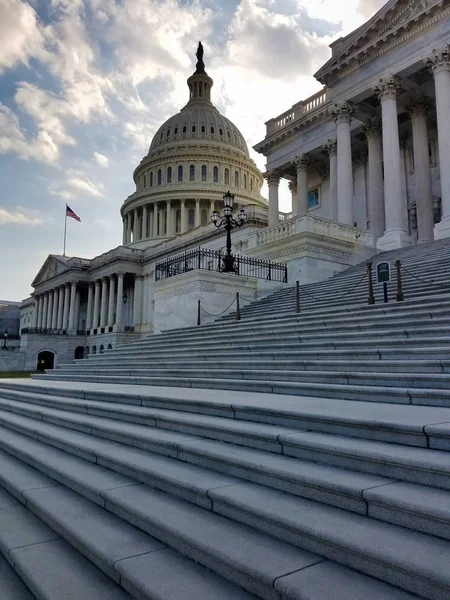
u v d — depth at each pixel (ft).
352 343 32.42
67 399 34.45
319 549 11.63
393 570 10.18
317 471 14.74
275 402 22.63
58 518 15.72
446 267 48.06
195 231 217.56
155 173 322.34
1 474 21.59
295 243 73.15
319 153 126.62
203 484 15.56
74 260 280.10
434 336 29.55
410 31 87.04
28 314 360.07
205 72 368.27
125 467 19.01
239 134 351.25
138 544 13.60
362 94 96.32
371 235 82.38
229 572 11.50
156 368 46.26
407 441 15.74
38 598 12.05
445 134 79.71
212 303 66.80
